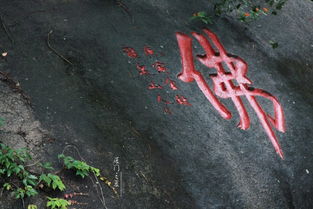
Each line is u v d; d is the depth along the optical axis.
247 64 7.10
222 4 7.44
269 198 5.75
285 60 7.77
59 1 6.16
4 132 4.53
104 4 6.53
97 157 4.81
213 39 7.09
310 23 9.05
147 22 6.71
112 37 6.14
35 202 4.19
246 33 7.66
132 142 5.17
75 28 5.93
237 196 5.48
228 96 6.43
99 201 4.50
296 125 6.81
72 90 5.26
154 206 4.79
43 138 4.67
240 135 6.12
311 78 7.87
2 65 5.08
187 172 5.32
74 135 4.86
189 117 5.86
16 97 4.88
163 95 5.90
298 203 6.00
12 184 4.19
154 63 6.19
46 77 5.22
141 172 4.97
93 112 5.18
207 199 5.23
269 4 8.16
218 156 5.70
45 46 5.52
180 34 6.84
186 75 6.31
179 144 5.51
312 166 6.48
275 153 6.25
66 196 4.37
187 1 7.51
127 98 5.57
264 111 6.63
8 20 5.58
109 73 5.70
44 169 4.45
